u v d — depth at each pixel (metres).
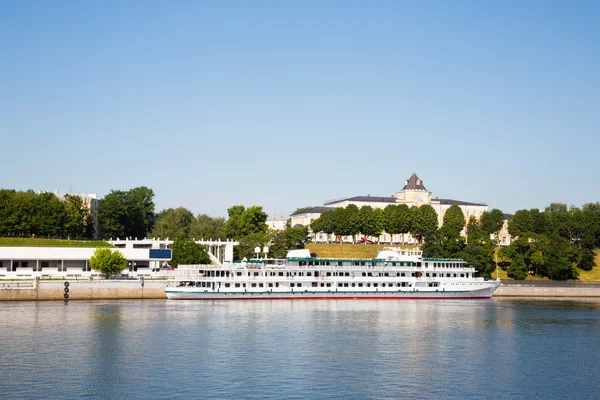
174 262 186.38
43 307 136.38
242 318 124.19
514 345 101.75
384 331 112.38
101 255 166.75
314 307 141.88
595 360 91.62
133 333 106.88
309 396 73.25
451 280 165.38
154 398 71.94
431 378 81.25
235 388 75.88
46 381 77.75
